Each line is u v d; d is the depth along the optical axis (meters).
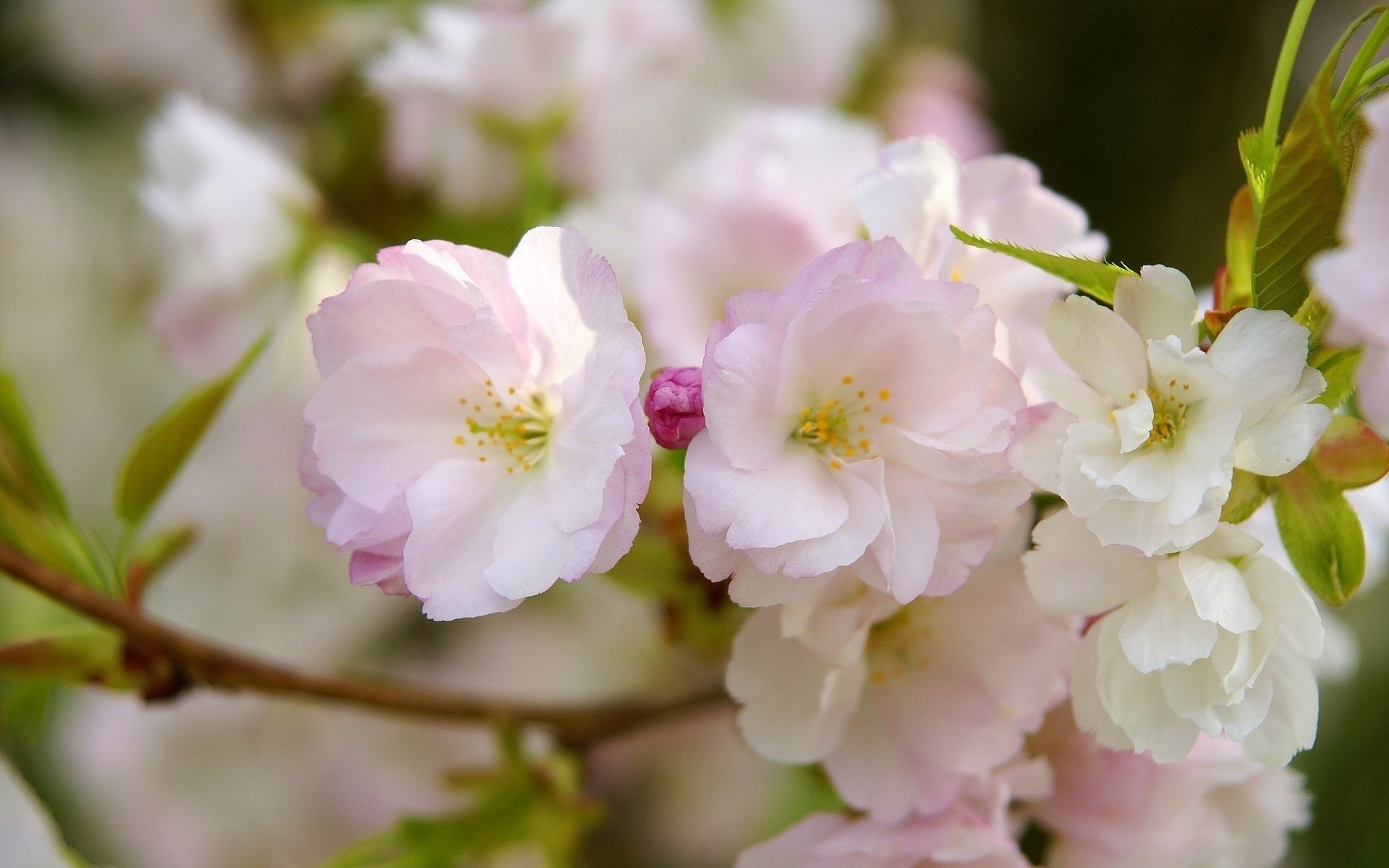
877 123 0.95
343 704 0.66
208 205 0.73
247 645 0.84
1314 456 0.57
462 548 0.58
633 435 0.57
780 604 0.58
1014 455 0.57
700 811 0.88
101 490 0.90
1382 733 0.96
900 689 0.60
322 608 0.85
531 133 0.72
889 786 0.60
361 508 0.58
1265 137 0.58
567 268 0.58
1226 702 0.57
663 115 0.75
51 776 0.83
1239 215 0.58
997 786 0.60
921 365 0.58
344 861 0.66
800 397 0.58
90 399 0.92
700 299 0.67
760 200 0.67
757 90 0.88
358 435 0.58
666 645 0.69
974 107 0.98
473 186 0.74
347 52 0.85
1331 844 0.94
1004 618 0.60
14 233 0.92
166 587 0.84
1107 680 0.58
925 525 0.57
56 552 0.64
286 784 0.83
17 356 0.90
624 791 0.87
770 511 0.57
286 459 0.83
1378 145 0.54
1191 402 0.57
